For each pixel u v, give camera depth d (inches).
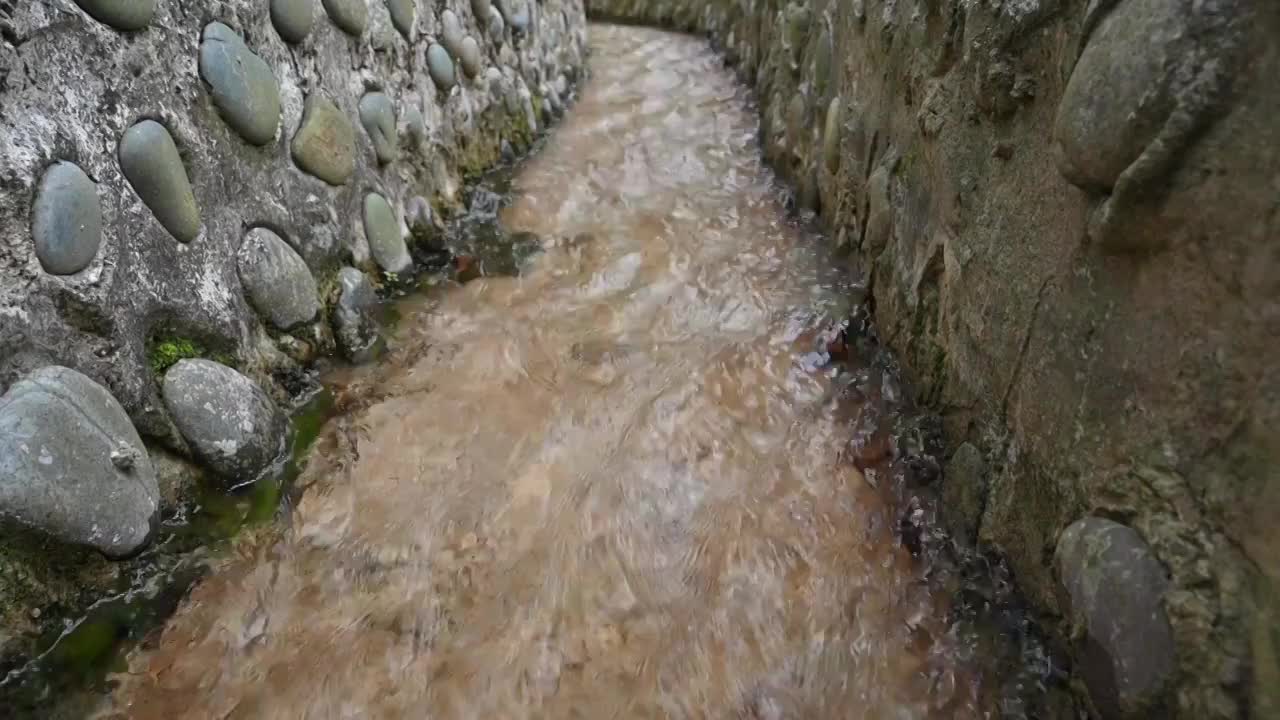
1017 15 52.9
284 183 75.6
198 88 65.5
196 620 57.8
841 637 57.7
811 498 68.5
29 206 50.7
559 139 136.9
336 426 74.6
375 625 58.5
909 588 60.4
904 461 69.6
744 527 66.0
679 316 91.3
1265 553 33.5
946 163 66.9
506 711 53.4
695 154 132.0
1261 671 33.7
